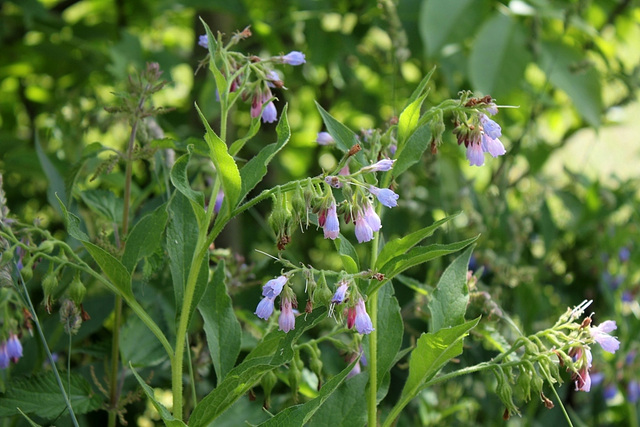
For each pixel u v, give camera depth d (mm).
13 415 751
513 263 1027
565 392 1021
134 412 935
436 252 664
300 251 1209
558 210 1388
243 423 748
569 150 1799
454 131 695
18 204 1139
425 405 907
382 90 1253
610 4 1252
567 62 1067
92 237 867
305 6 1145
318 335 983
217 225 676
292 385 728
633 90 1177
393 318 722
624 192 1194
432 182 1103
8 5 1235
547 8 1054
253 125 699
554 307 1118
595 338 690
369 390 710
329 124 709
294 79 1222
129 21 1361
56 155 998
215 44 719
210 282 734
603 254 1088
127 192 802
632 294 1063
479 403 976
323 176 667
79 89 1166
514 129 1283
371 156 723
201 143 779
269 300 659
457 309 718
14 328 725
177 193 720
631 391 966
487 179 1439
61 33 1217
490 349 951
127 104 781
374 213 665
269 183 1238
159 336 694
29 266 690
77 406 753
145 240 706
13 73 1274
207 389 945
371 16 1132
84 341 954
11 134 1157
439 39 1015
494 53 1027
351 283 662
